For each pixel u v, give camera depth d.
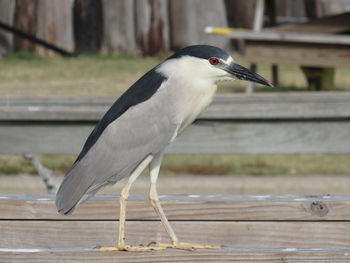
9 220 6.69
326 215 6.66
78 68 26.06
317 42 20.30
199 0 29.11
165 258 6.20
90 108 11.78
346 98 12.14
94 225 6.77
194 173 15.46
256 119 11.85
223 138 11.89
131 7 29.12
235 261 6.13
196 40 29.22
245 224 6.72
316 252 6.13
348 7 36.97
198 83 7.04
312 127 11.88
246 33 20.58
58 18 28.80
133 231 6.81
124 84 22.81
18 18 28.39
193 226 6.77
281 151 11.92
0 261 6.18
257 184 14.33
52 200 6.70
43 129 11.83
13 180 14.33
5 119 11.69
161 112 6.99
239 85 23.64
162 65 7.26
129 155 6.99
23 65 26.56
